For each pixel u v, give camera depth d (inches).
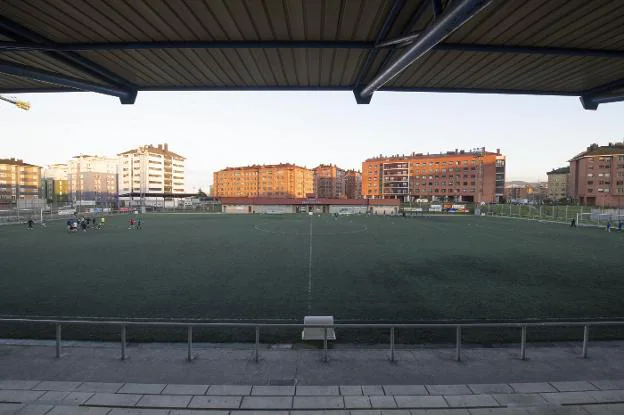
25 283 602.9
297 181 5999.0
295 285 595.8
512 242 1184.8
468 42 273.9
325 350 278.1
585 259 855.1
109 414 199.0
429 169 4913.9
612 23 243.1
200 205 4242.1
